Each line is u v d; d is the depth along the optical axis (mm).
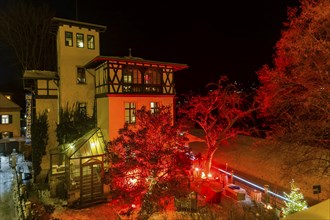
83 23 24656
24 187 18375
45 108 24500
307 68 12930
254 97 22531
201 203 16500
